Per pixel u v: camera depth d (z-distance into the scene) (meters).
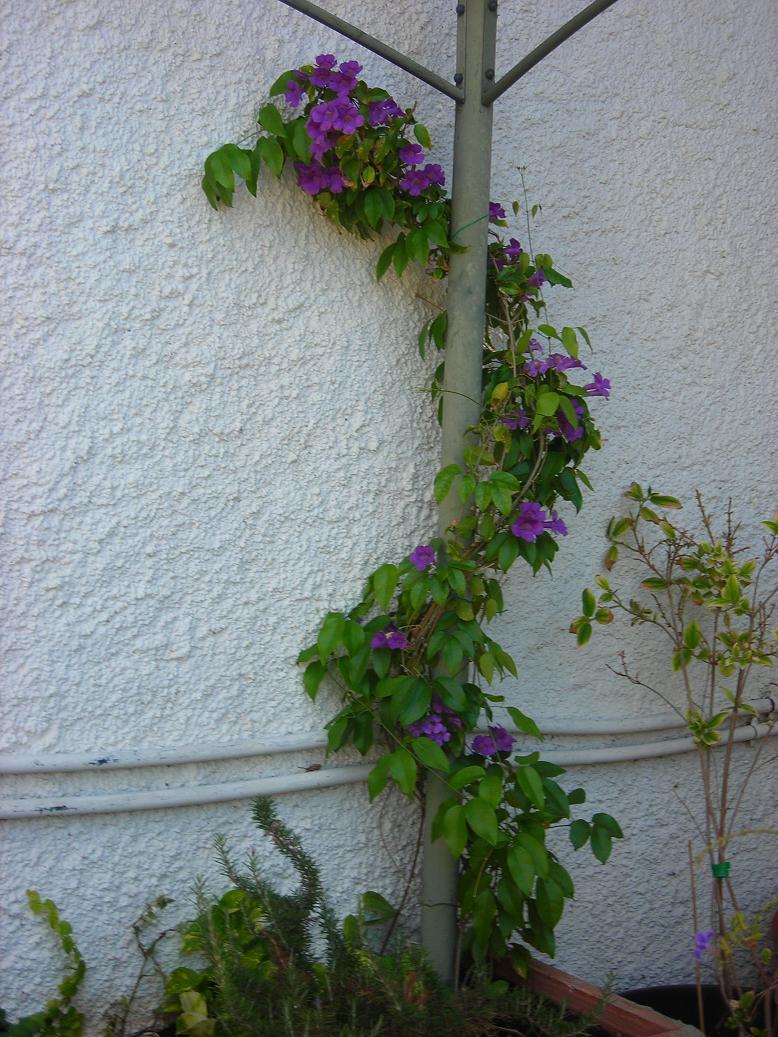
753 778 2.67
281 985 1.87
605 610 2.35
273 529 2.12
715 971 2.45
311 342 2.14
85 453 1.97
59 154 1.94
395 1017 1.81
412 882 2.25
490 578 2.28
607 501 2.46
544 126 2.39
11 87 1.90
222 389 2.07
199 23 2.04
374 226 2.07
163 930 2.05
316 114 1.99
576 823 2.15
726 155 2.62
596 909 2.46
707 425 2.60
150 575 2.03
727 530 2.62
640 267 2.50
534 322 2.37
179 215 2.03
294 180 2.12
